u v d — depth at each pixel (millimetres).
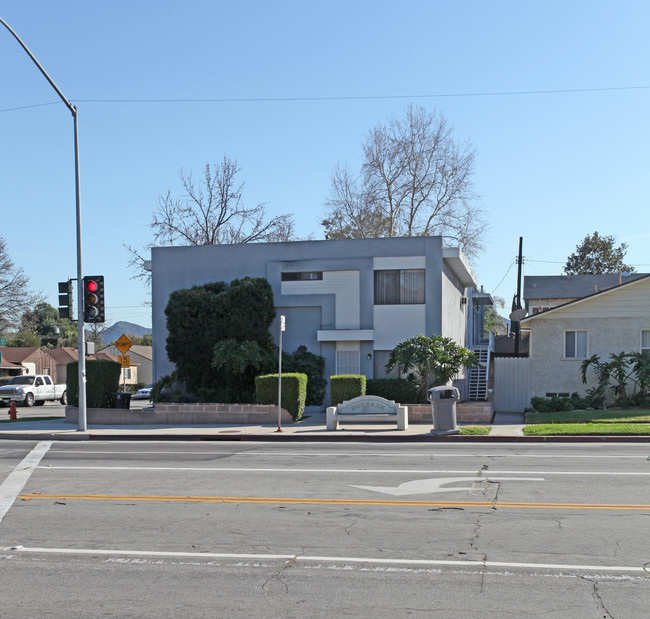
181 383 28469
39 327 90375
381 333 27375
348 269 27750
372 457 15586
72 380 25922
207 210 45562
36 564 7793
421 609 6219
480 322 48281
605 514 9609
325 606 6344
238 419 23469
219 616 6164
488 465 13969
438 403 19750
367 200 44375
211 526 9352
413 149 43750
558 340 26891
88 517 9992
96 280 21906
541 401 25625
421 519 9508
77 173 21609
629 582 6855
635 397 25141
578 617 5988
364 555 7906
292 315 28297
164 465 14766
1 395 43250
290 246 28359
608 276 54000
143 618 6148
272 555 7973
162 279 29656
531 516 9555
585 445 17391
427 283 27078
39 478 13359
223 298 26812
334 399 23766
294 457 15812
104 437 21172
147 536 8898
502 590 6680
